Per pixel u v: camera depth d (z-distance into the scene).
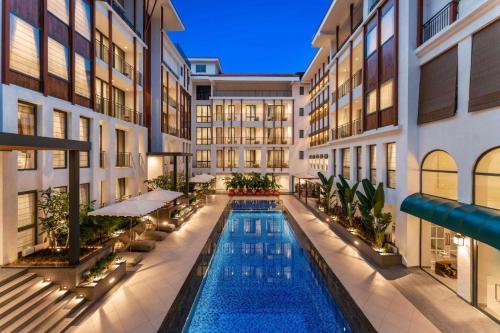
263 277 11.52
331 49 24.69
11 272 8.49
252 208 26.31
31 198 10.68
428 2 12.02
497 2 8.05
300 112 39.56
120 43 19.53
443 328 7.73
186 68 35.16
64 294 8.52
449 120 10.20
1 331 6.63
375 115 15.47
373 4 16.36
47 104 11.48
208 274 11.77
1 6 9.62
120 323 7.81
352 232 15.55
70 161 8.99
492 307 8.61
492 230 7.51
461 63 9.59
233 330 7.93
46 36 11.52
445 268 11.02
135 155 19.77
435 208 10.12
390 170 14.11
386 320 8.09
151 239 15.63
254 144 39.47
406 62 12.16
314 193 32.06
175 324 7.80
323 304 9.37
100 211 11.57
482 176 8.97
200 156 40.34
